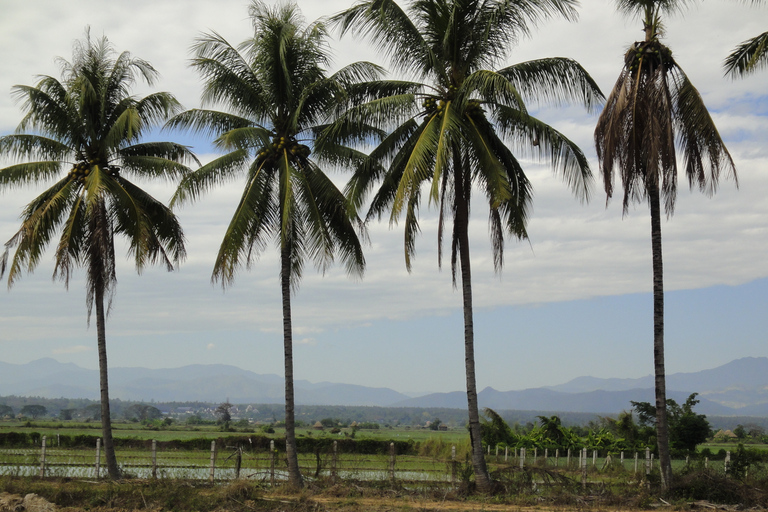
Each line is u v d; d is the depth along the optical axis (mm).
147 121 26156
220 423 101938
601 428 42594
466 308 21469
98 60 25656
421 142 19703
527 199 23156
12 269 23078
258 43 23500
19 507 18125
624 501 19328
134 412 172000
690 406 39312
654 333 20672
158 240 27031
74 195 24484
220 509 18672
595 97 21156
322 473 25797
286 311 23031
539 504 19406
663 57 20609
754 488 19266
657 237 20828
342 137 23500
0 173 23891
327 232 22828
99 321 24406
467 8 21469
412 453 38344
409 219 20422
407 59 21969
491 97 21125
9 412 150500
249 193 22469
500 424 41125
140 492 19703
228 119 23891
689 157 21141
